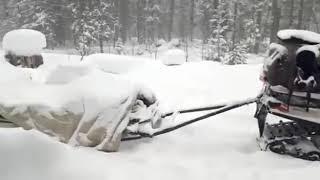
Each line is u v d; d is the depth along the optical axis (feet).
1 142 13.28
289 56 18.45
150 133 18.71
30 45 41.16
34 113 17.56
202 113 26.25
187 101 30.01
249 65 45.52
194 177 14.61
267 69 19.01
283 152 18.30
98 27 151.94
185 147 19.04
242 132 22.18
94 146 17.69
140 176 14.26
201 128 22.77
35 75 24.67
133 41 201.16
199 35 220.64
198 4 209.56
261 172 15.29
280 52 18.54
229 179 14.48
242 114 26.32
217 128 22.91
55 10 167.02
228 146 19.44
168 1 222.89
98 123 17.63
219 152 18.42
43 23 156.35
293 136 18.75
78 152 14.92
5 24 184.44
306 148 17.78
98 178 12.99
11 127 17.95
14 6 183.93
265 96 19.35
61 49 165.58
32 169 12.14
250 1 177.99
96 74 19.76
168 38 210.38
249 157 17.67
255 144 19.90
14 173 11.68
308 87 18.42
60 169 12.63
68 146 16.43
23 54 40.81
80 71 20.01
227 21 153.38
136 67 42.37
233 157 17.58
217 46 150.41
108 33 160.76
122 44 177.27
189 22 220.43
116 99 18.13
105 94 18.26
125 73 40.37
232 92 33.24
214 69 42.55
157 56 165.89
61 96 18.25
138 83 20.68
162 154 17.75
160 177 14.38
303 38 18.26
